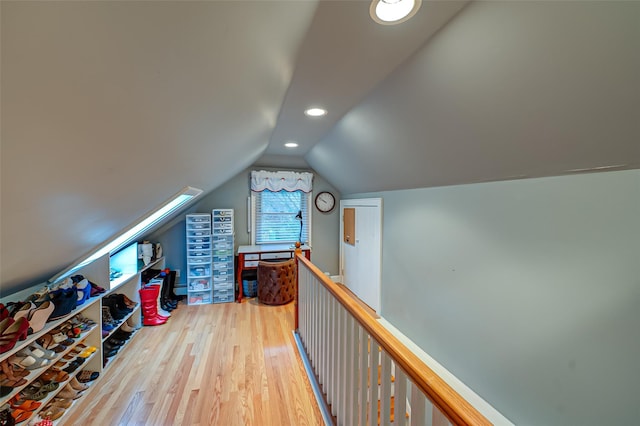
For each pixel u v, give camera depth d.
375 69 1.42
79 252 1.61
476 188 1.96
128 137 0.74
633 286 1.18
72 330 1.83
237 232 4.06
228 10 0.53
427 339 2.50
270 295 3.50
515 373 1.70
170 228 3.80
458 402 0.69
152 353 2.39
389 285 3.14
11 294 1.60
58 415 1.60
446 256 2.26
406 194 2.79
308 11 0.88
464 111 1.40
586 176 1.32
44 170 0.62
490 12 0.95
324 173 4.14
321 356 1.85
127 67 0.49
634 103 0.91
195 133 1.06
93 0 0.33
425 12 1.00
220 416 1.69
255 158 3.46
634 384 1.18
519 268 1.66
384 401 1.05
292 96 1.80
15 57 0.33
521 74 1.06
